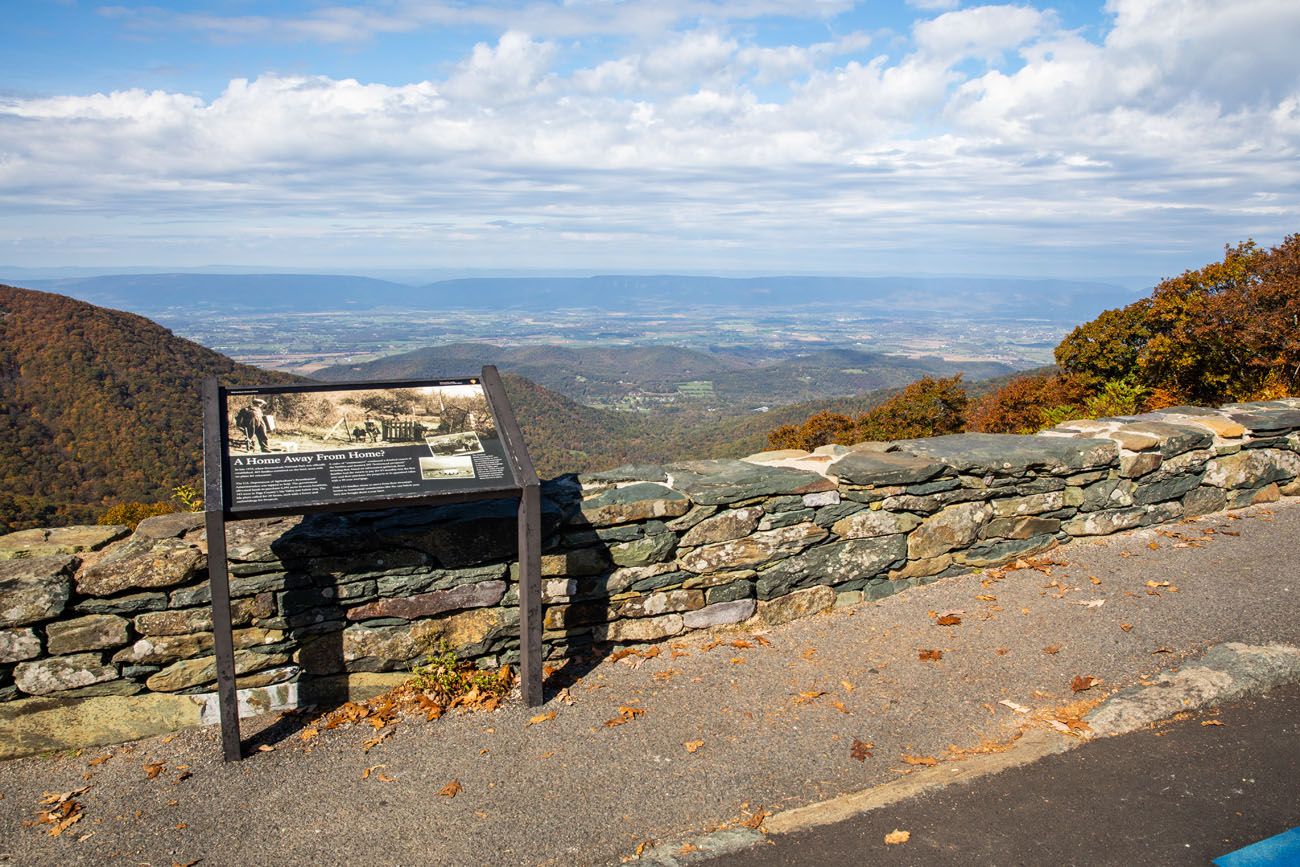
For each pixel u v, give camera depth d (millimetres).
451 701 3693
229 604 3141
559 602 4047
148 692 3459
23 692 3297
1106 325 21938
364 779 3150
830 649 4180
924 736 3350
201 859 2721
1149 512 5707
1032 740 3256
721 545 4289
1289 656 3783
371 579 3641
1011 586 4848
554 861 2670
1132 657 3922
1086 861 2568
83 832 2883
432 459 3406
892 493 4672
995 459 4949
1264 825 2721
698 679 3914
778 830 2760
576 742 3385
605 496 4078
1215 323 16234
